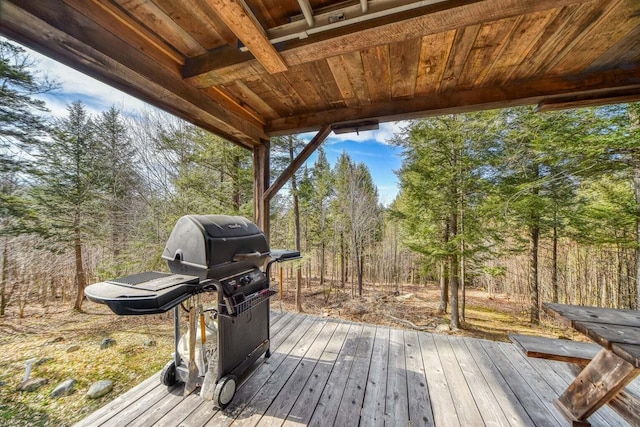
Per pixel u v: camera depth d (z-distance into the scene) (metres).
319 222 10.50
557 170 5.34
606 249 6.95
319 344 2.41
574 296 7.93
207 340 1.70
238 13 1.12
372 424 1.48
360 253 10.23
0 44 4.93
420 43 1.54
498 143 5.96
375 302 9.21
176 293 1.24
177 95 1.68
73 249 6.88
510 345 2.42
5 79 5.09
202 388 1.56
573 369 1.68
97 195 6.55
